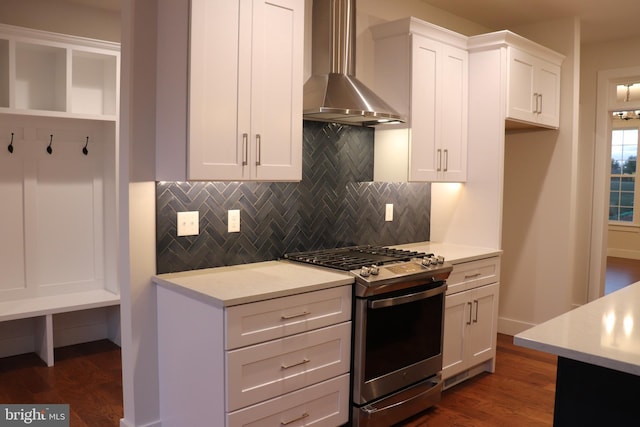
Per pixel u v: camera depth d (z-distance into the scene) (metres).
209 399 2.27
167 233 2.66
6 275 3.75
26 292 3.84
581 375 1.69
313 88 3.00
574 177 4.40
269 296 2.26
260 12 2.54
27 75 3.76
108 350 4.00
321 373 2.51
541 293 4.55
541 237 4.54
